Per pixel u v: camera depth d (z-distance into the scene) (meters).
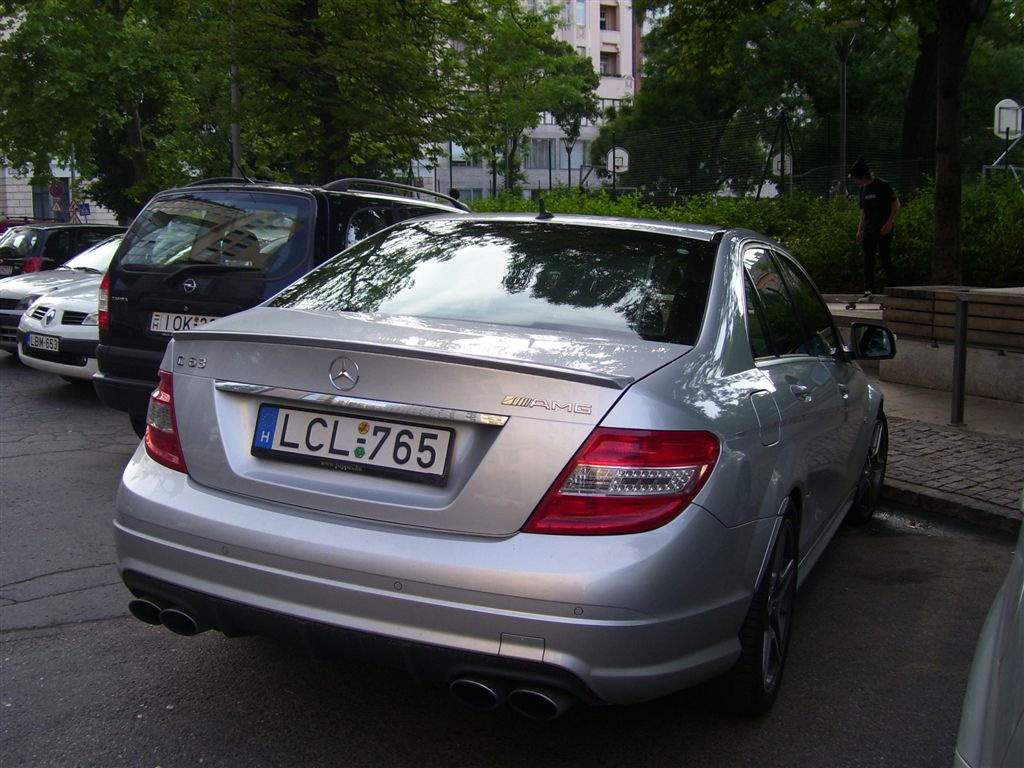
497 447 2.74
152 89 21.25
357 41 14.01
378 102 14.76
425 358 2.82
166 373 3.31
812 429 3.85
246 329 3.24
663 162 24.02
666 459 2.72
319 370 2.97
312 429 3.01
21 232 14.95
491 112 16.14
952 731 3.40
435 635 2.71
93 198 31.39
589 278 3.57
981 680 2.01
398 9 14.94
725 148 22.91
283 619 2.87
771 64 39.09
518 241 3.90
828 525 4.58
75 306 9.23
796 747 3.27
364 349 2.90
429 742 3.24
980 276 14.74
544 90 41.16
